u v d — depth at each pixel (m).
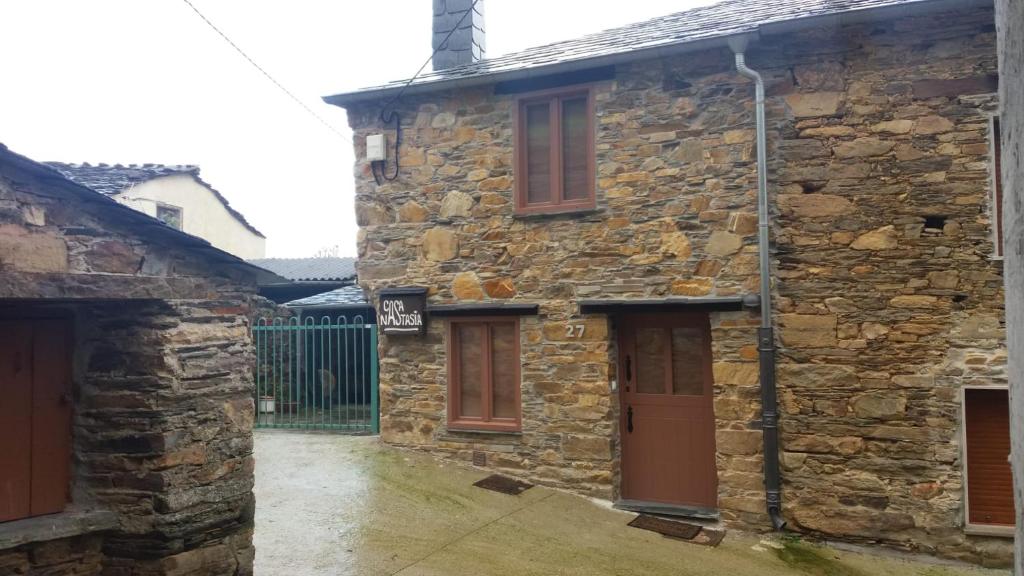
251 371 4.66
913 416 6.09
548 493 7.06
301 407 12.05
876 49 6.27
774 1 7.99
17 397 3.87
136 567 4.02
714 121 6.70
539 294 7.30
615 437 7.14
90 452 4.12
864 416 6.20
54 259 3.46
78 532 3.88
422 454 7.81
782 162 6.50
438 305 7.71
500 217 7.48
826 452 6.29
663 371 7.18
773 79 6.54
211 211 17.83
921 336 6.09
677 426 7.10
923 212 6.12
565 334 7.17
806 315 6.38
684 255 6.76
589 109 7.18
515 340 7.45
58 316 4.12
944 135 6.09
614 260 7.02
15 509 3.83
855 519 6.18
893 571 5.78
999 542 5.86
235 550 4.43
